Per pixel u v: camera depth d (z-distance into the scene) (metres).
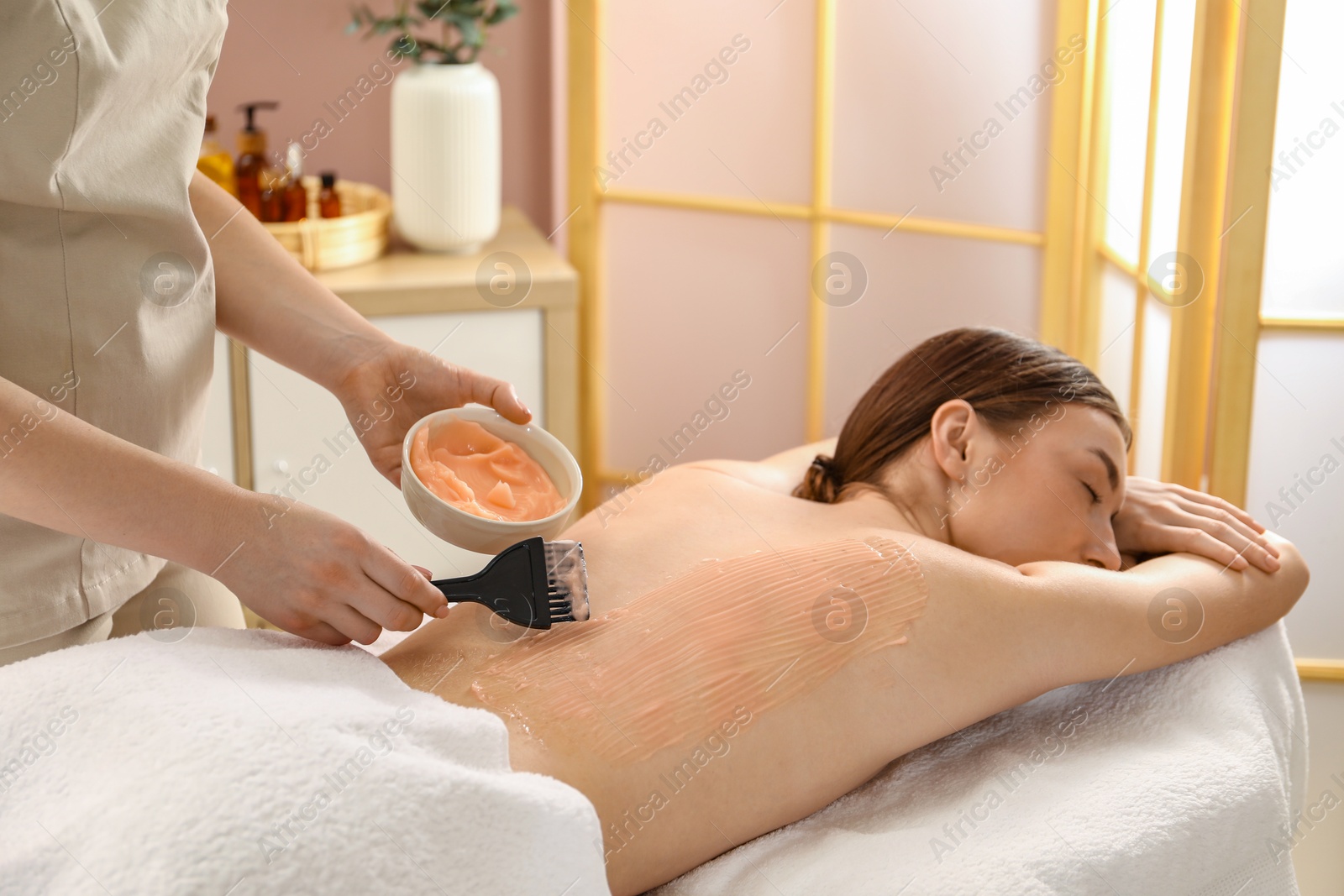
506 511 0.96
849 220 2.09
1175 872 0.88
